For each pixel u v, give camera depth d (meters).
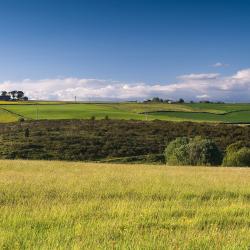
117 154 91.94
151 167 40.53
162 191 19.12
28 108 179.62
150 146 98.12
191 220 12.95
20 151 89.00
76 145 95.31
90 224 12.16
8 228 11.49
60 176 25.09
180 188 20.16
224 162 69.56
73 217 13.16
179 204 15.95
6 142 96.00
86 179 23.50
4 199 16.25
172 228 12.17
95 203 15.41
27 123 127.94
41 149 91.75
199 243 10.27
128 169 34.38
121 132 111.50
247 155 68.06
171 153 74.88
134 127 119.06
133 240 10.41
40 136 103.75
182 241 10.42
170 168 39.59
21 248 9.72
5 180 21.88
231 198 18.06
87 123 127.25
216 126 122.00
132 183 21.84
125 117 157.62
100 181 22.44
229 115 179.50
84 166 37.00
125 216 13.34
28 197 17.02
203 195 18.56
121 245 9.96
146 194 18.20
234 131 115.25
